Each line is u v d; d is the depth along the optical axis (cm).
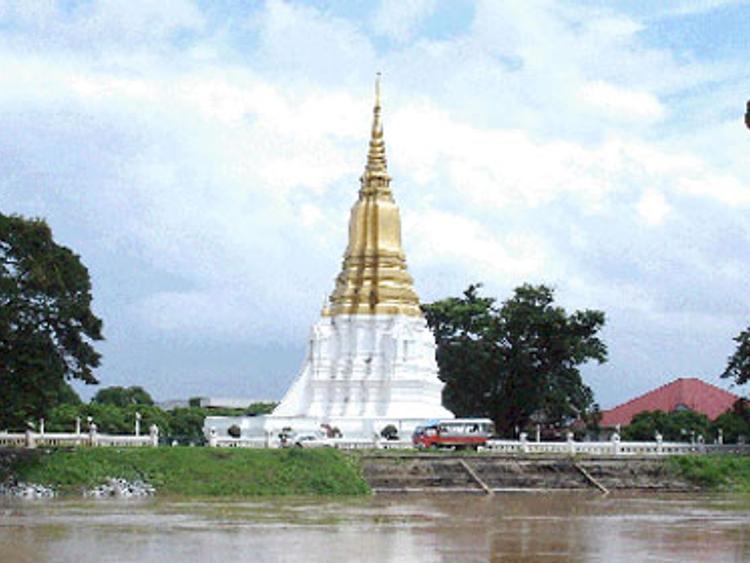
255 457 8062
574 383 13688
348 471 8106
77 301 8194
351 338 11688
